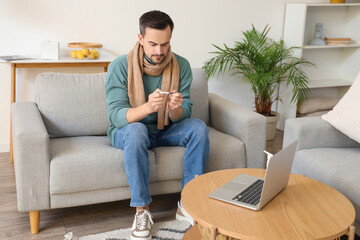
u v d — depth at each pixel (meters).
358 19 3.74
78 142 2.07
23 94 2.97
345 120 2.08
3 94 2.92
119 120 1.95
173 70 2.11
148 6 3.14
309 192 1.53
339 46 3.61
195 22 3.33
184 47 3.35
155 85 2.10
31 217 1.89
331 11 3.79
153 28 1.89
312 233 1.24
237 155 2.15
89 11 2.99
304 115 3.59
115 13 3.06
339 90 4.06
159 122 2.07
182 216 2.03
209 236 1.45
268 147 3.25
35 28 2.88
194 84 2.45
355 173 1.79
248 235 1.22
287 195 1.50
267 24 3.59
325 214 1.36
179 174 2.03
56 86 2.20
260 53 3.40
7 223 2.01
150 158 1.97
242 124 2.18
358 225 1.73
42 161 1.81
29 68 2.93
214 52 3.27
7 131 3.00
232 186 1.54
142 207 1.89
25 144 1.77
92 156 1.88
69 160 1.84
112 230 1.96
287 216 1.34
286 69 3.30
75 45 2.76
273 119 3.37
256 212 1.36
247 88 3.68
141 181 1.85
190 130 1.98
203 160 1.98
